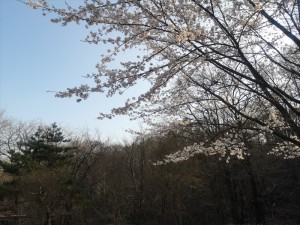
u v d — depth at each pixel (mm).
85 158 30000
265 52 7594
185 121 10039
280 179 25594
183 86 7844
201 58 6555
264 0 6578
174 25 6312
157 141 28875
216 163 23422
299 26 7613
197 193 29516
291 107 6812
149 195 30703
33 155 24734
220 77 8141
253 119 6945
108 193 31078
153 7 6648
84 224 27109
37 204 21984
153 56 6590
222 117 12758
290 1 7441
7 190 21375
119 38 6965
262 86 6664
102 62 7090
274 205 27000
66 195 23016
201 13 6848
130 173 32000
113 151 35438
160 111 8234
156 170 28844
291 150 8703
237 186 25891
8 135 39250
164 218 28828
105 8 6598
